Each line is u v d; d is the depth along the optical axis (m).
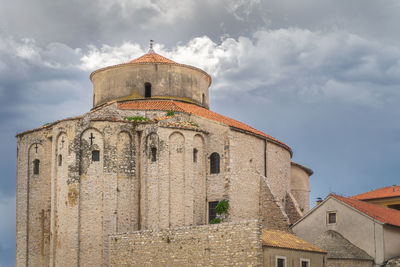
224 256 42.72
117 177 54.88
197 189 55.62
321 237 52.31
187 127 55.69
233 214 55.41
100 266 52.88
